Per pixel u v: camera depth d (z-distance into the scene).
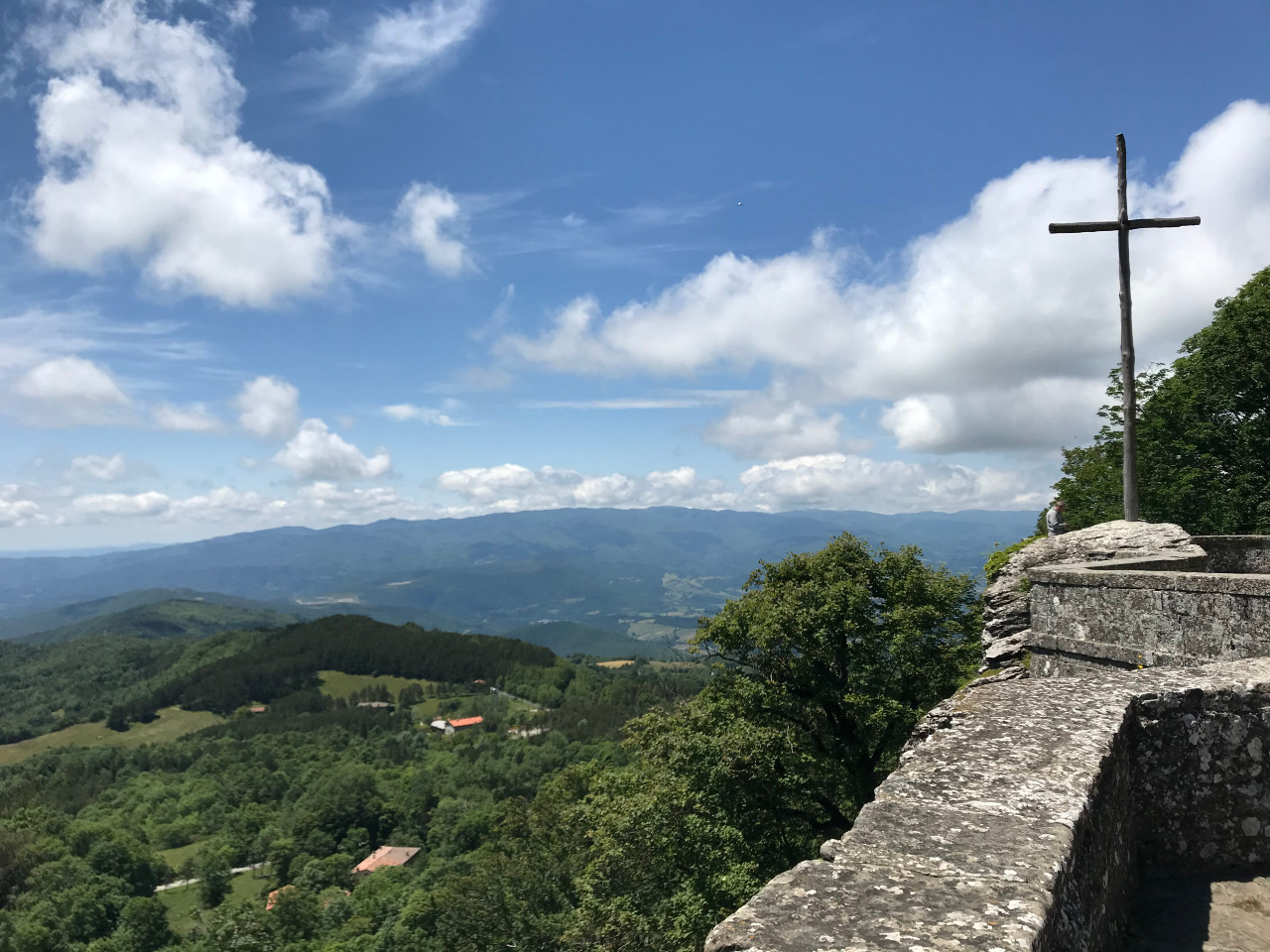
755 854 17.52
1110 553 10.65
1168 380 28.05
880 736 20.98
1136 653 7.43
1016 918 2.25
